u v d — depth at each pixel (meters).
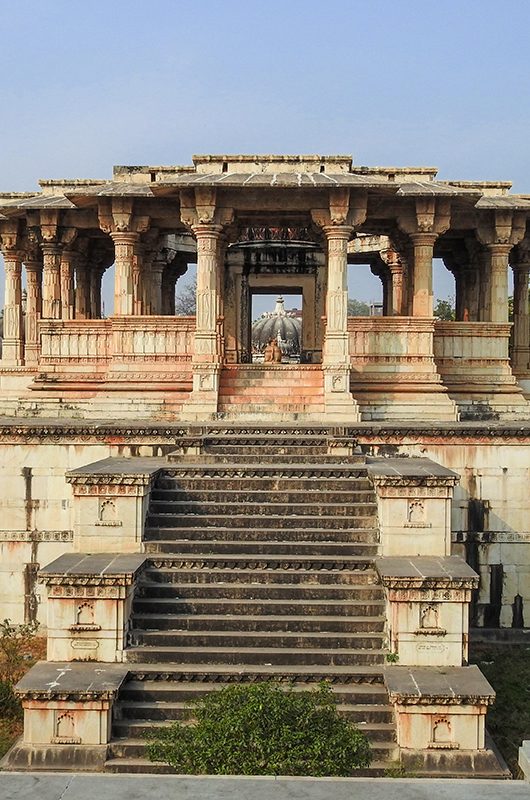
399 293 24.61
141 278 19.14
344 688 8.91
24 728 8.59
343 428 13.56
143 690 8.88
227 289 24.94
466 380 16.77
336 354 15.15
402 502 10.52
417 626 9.20
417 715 8.35
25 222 20.91
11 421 13.73
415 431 13.46
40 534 13.10
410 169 19.80
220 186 14.98
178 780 4.91
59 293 19.22
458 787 4.84
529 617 13.05
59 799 4.66
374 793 4.76
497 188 20.14
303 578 10.23
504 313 17.83
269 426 13.67
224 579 10.25
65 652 9.30
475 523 13.23
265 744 7.10
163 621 9.67
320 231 17.44
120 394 15.88
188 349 16.00
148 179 19.50
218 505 11.34
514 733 9.40
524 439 13.23
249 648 9.40
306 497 11.52
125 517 10.61
